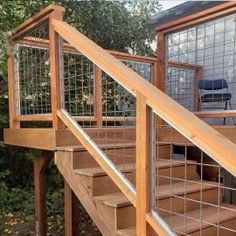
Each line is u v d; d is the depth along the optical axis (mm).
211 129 1450
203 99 4348
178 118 1514
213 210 2566
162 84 3494
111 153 2773
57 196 6004
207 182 2871
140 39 7367
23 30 3457
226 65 4730
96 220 2285
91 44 2213
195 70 4898
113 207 2137
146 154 1705
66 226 4047
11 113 3873
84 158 2607
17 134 3529
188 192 2508
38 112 3732
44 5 5227
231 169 1259
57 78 2719
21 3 4805
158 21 7148
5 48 3719
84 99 3951
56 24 2650
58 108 2727
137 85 1748
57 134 2732
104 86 4051
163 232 1648
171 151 2959
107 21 6809
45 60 3666
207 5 5969
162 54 3488
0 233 4879
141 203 1735
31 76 3801
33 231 4938
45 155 3752
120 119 3713
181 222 2268
